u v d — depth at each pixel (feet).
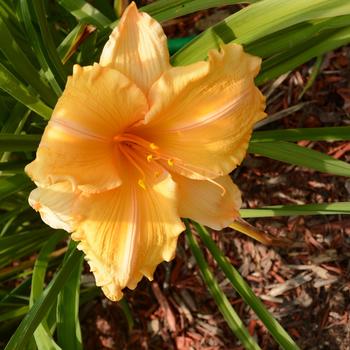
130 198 0.85
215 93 0.80
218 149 0.85
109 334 1.56
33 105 0.94
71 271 1.05
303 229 1.51
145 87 0.78
